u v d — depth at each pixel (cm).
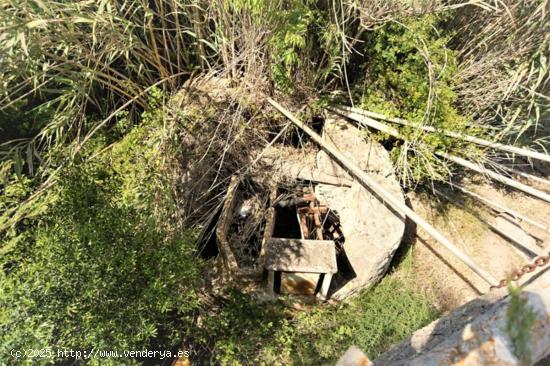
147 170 312
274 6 262
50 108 357
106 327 225
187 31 351
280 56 321
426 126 337
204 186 350
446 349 125
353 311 325
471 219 389
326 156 351
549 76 345
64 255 227
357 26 345
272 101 359
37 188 305
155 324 252
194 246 282
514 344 106
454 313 194
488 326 119
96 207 254
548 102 364
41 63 290
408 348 182
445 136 342
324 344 306
